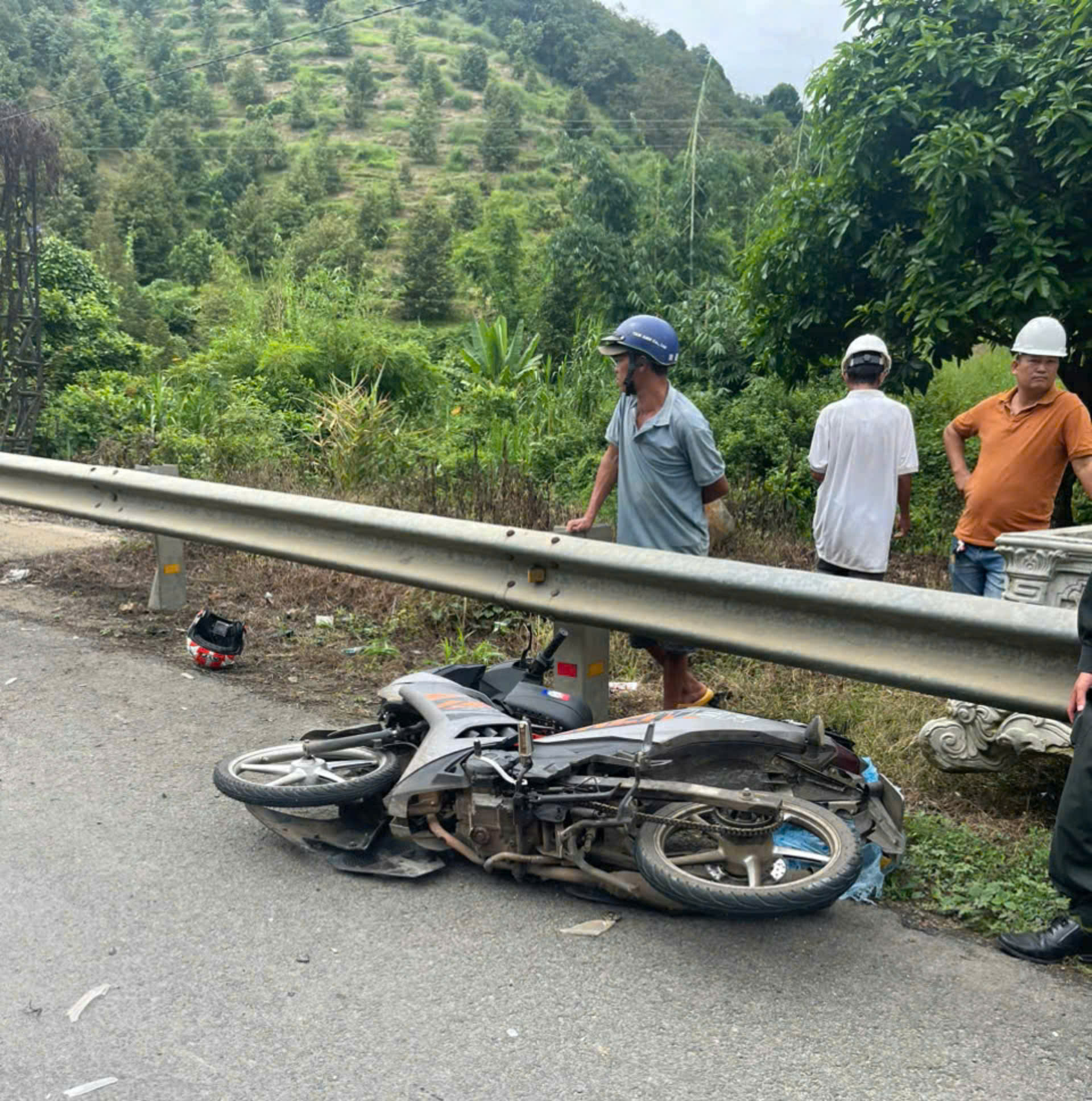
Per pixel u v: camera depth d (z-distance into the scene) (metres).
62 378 20.09
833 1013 3.07
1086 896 3.19
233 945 3.45
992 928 3.54
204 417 15.26
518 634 7.08
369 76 140.12
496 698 4.45
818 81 10.76
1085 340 9.85
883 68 10.50
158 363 24.56
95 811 4.45
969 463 12.51
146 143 111.88
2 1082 2.78
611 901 3.72
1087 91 8.98
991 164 9.45
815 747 3.68
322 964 3.34
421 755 3.95
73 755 5.05
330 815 4.41
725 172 32.09
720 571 4.13
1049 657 3.44
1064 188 9.56
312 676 6.31
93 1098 2.71
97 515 7.29
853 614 3.81
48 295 20.66
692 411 4.94
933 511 11.67
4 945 3.44
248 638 7.04
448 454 13.02
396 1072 2.82
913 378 10.72
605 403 17.36
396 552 5.52
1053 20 9.52
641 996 3.16
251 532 6.32
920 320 9.73
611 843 3.74
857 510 5.69
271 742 5.22
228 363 19.33
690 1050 2.90
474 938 3.50
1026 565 4.53
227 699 5.84
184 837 4.23
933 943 3.47
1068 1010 3.10
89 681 6.12
